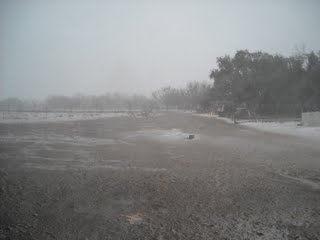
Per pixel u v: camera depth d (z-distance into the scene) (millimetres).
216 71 55000
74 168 8906
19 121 31750
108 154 11664
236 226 4590
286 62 45312
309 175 8305
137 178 7730
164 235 4223
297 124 27938
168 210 5293
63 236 4152
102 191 6469
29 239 4047
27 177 7645
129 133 20594
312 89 38281
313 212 5277
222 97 54031
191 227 4527
